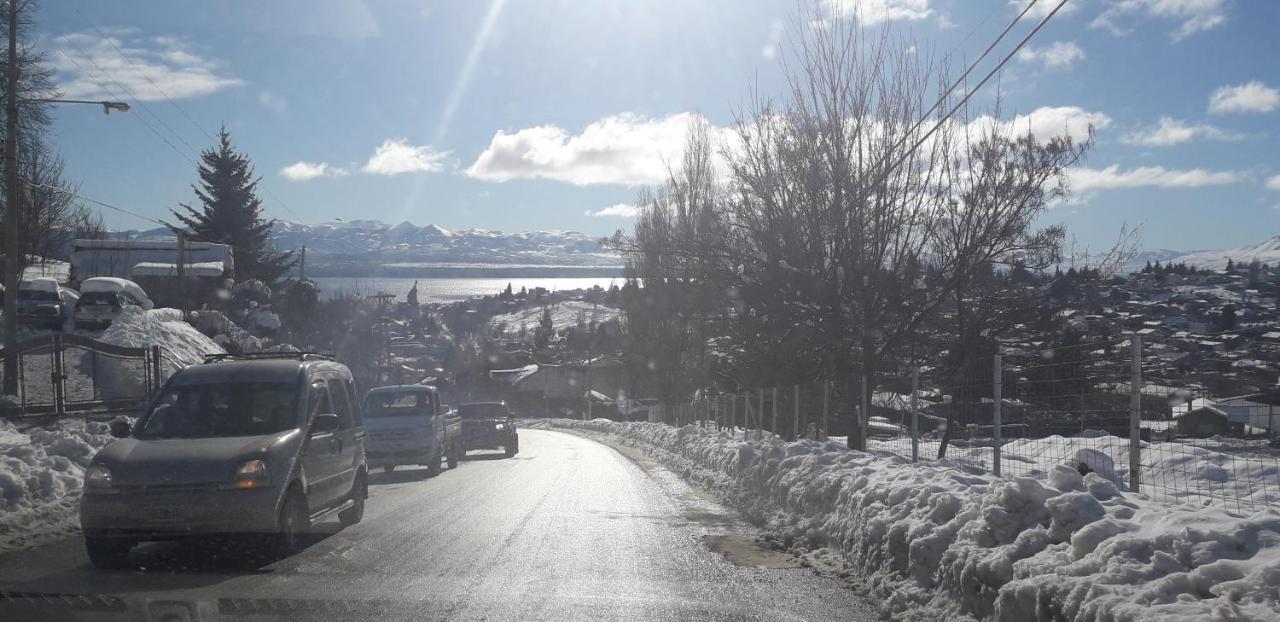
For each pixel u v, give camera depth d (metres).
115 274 57.97
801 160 20.36
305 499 9.95
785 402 24.31
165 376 27.81
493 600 7.39
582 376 98.31
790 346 23.38
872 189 19.47
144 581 8.09
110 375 28.61
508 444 28.23
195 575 8.38
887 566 7.80
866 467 10.59
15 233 24.47
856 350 20.83
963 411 13.28
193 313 46.44
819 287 20.14
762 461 14.34
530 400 97.50
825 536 9.82
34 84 33.84
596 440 42.78
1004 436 12.42
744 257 21.23
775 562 9.24
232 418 10.23
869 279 19.67
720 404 33.47
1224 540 5.05
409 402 21.44
